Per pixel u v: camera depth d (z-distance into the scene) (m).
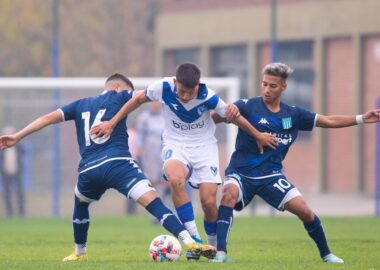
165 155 21.81
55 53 50.50
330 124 21.86
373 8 69.69
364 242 28.61
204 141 21.95
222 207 21.19
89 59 76.50
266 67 21.73
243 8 77.00
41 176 49.34
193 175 21.88
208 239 22.00
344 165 71.31
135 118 50.00
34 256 24.66
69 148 49.50
